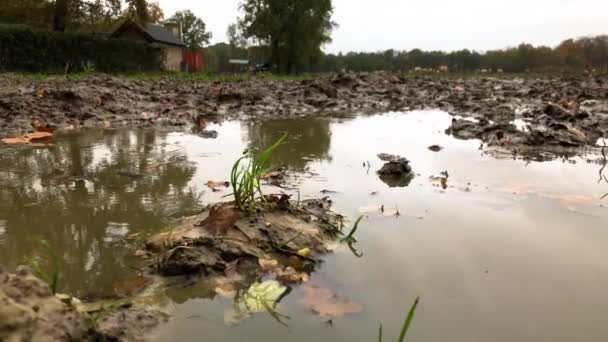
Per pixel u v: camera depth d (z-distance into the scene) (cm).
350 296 172
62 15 3075
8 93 717
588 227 243
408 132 580
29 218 246
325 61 5072
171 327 150
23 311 116
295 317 158
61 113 633
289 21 3794
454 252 211
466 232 235
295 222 230
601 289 179
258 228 218
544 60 5222
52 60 2345
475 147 473
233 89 1113
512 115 796
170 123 625
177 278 182
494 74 3681
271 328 151
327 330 151
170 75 2073
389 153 437
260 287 176
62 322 123
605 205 279
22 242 214
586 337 149
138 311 156
